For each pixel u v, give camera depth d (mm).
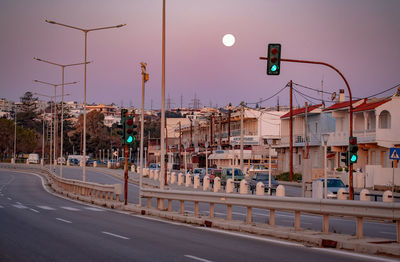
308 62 25000
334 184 32938
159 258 11734
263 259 11539
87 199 33500
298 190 45812
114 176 74500
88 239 15109
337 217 24219
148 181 58531
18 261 11344
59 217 22547
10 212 25141
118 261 11367
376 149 50406
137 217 22703
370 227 19656
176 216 20922
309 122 65625
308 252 12539
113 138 154250
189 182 49656
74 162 120750
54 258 11750
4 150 130500
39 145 161000
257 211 27500
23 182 61188
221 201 18719
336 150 55969
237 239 15039
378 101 51750
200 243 14195
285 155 71375
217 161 91062
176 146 118250
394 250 11820
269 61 20875
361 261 11172
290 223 20531
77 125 164000
